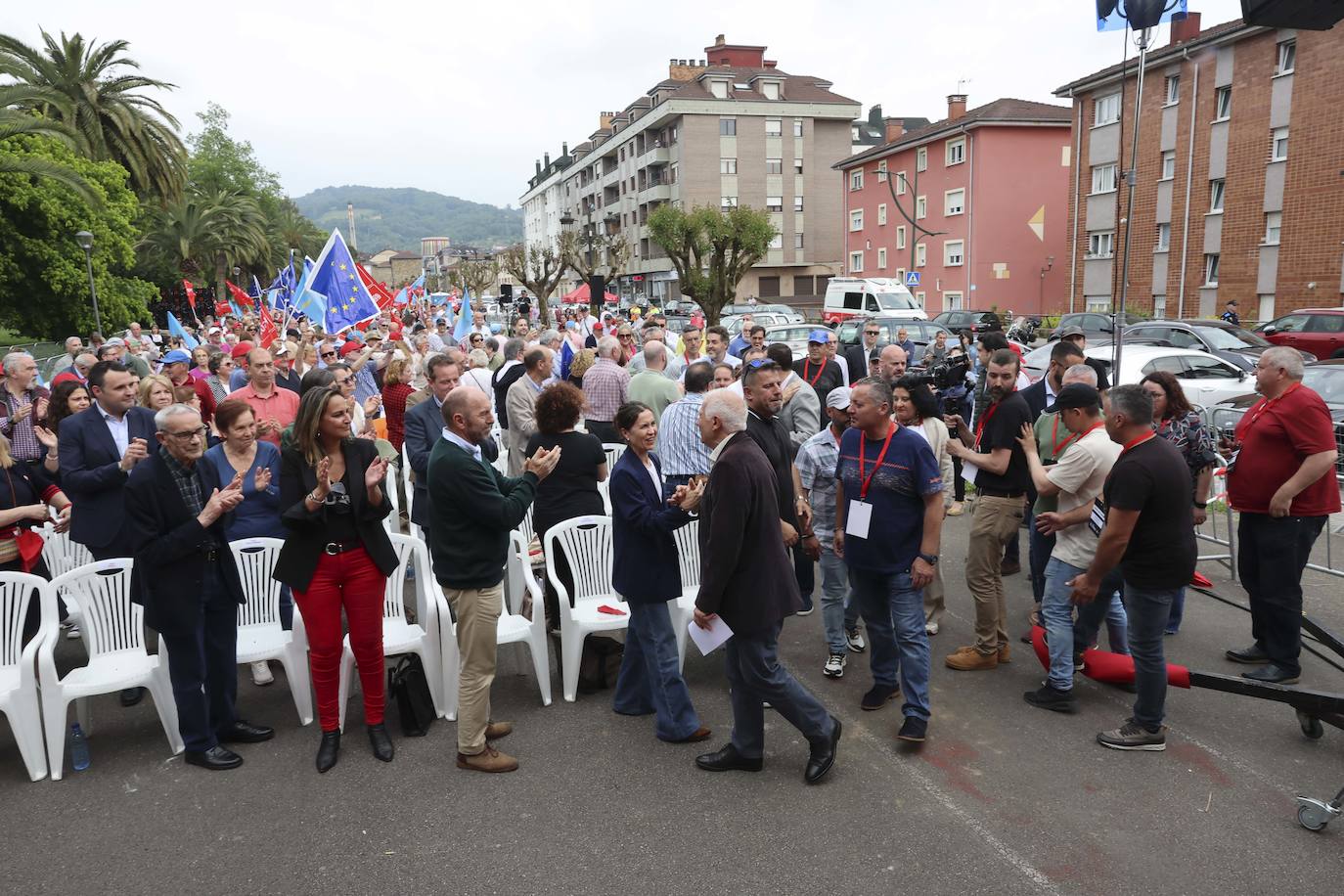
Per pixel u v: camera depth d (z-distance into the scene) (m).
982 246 41.09
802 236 64.88
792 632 6.18
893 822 3.83
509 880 3.48
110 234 29.20
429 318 27.83
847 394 5.52
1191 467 6.07
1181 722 4.68
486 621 4.22
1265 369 4.91
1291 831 3.69
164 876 3.54
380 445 4.96
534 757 4.46
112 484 5.22
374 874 3.53
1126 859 3.53
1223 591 6.70
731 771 4.29
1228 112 28.81
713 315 39.41
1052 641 4.77
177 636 4.23
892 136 51.81
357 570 4.29
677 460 5.53
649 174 68.06
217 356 10.09
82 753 4.41
